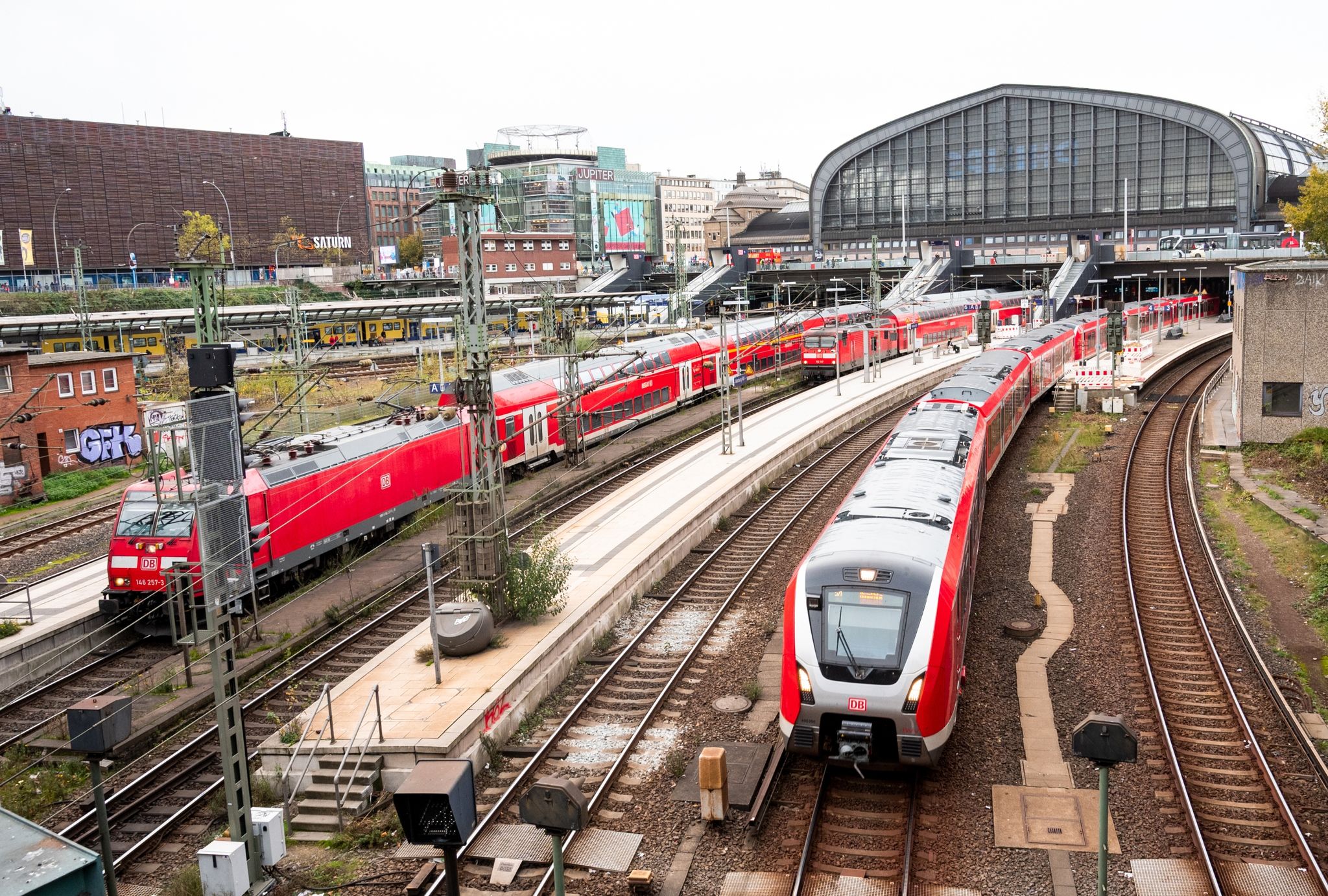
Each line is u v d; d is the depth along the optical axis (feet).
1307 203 153.69
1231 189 368.27
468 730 56.54
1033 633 70.18
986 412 98.48
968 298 287.89
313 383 173.58
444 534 107.24
